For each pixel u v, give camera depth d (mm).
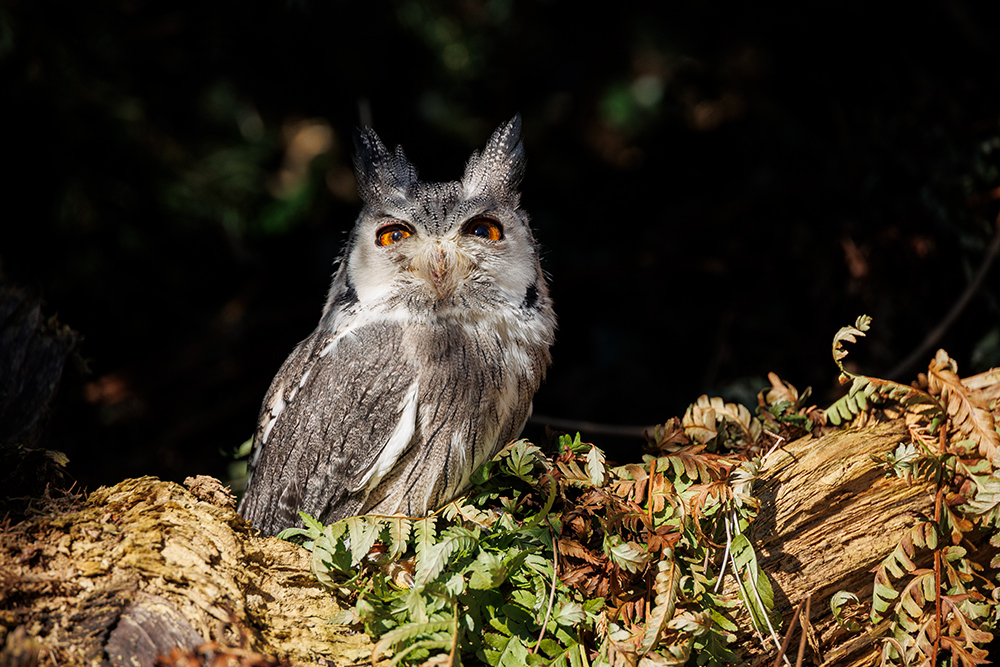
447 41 11859
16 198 8984
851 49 9539
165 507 4117
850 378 4605
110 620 3662
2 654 3436
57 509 4145
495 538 4328
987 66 8766
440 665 3725
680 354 10922
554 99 13930
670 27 12461
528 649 4082
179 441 10133
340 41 10938
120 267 9984
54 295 9328
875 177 8891
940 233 8422
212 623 3668
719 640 4262
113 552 3871
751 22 11125
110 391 10000
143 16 9836
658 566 4156
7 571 3705
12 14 8594
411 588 4211
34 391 6227
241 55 10430
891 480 4555
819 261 9297
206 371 10875
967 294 7641
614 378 11070
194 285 11016
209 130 10539
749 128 11352
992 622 4297
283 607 4023
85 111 9180
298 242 12211
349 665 3879
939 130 8500
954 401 4363
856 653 4531
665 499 4344
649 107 13359
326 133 12109
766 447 4797
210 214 10133
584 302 11977
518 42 12531
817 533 4535
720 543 4375
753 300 10031
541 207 13359
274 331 11617
